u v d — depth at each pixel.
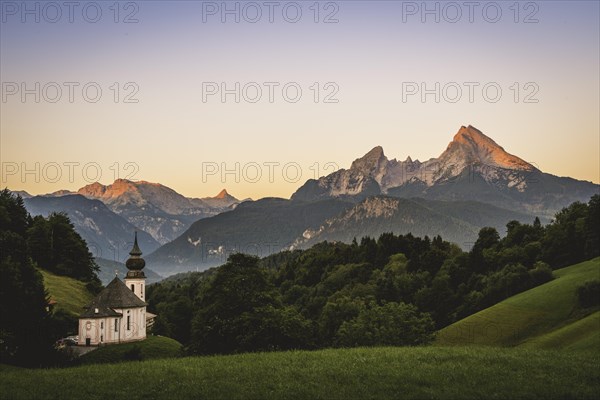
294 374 47.38
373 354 55.59
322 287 181.88
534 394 41.00
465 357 52.81
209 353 79.12
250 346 76.94
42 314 86.00
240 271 86.81
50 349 83.44
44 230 174.50
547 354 54.41
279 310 81.19
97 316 123.38
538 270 125.25
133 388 44.59
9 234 94.62
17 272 86.12
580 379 44.56
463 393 41.56
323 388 43.34
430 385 43.94
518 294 118.31
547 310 101.94
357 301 130.88
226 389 43.53
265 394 42.19
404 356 53.84
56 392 43.97
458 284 153.75
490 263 156.25
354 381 44.94
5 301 82.56
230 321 80.00
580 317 96.38
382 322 90.00
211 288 86.19
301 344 78.38
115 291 130.88
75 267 178.88
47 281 158.12
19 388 44.97
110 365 54.97
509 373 46.25
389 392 42.31
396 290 152.62
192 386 44.50
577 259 141.88
